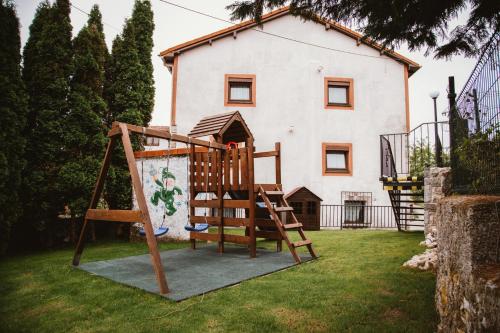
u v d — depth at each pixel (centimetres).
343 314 305
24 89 709
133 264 539
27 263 575
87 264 544
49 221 766
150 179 820
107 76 962
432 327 278
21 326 297
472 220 219
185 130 1243
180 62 1270
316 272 465
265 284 409
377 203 1287
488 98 302
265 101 1286
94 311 328
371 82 1339
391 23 373
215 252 654
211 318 303
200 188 686
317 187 1271
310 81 1312
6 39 655
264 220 647
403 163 1298
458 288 239
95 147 814
